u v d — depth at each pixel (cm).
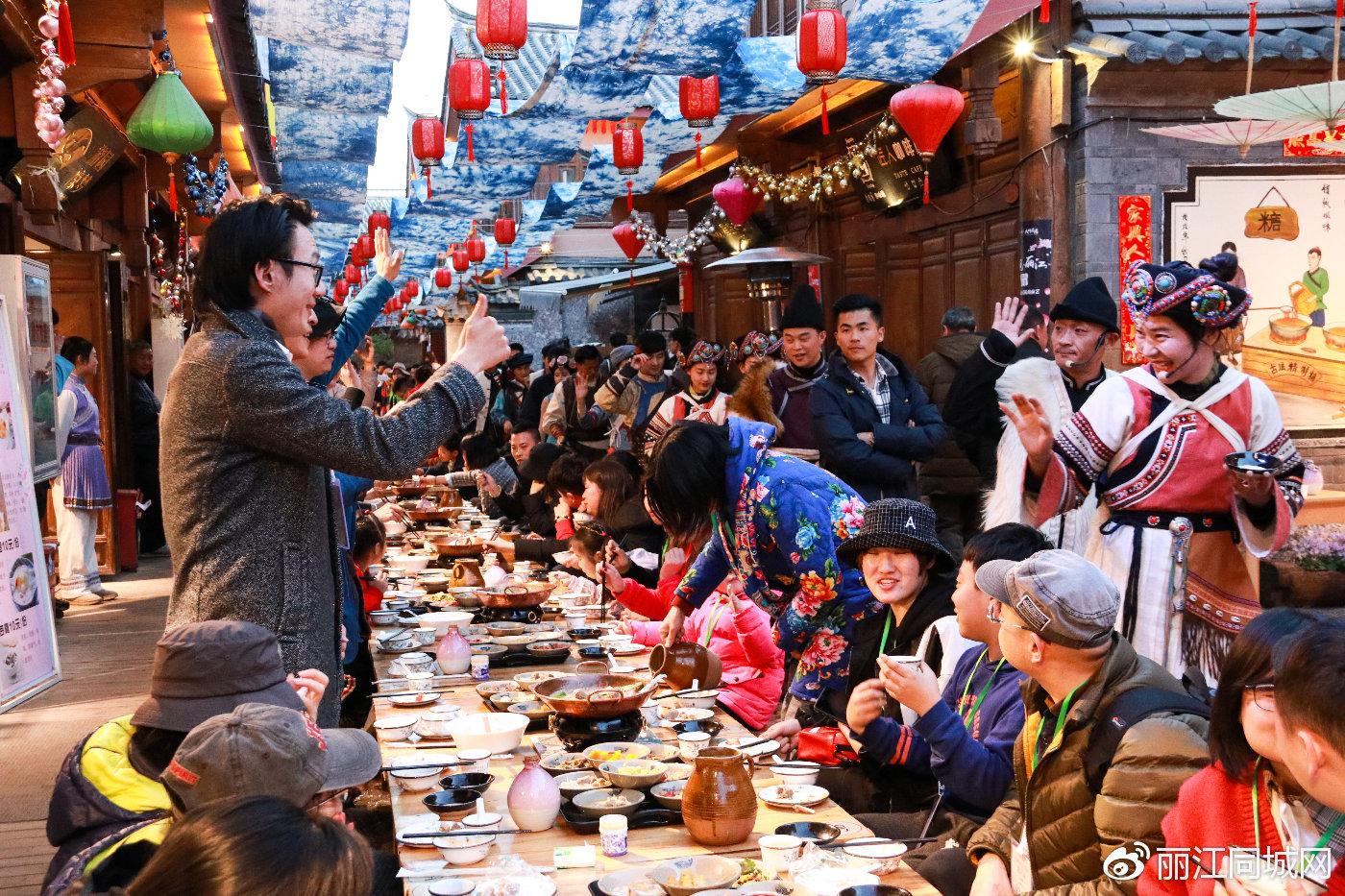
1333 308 795
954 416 584
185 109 730
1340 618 159
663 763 282
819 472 354
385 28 757
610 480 576
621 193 1437
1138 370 370
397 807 258
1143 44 752
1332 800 152
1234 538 360
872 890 207
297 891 115
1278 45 758
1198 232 790
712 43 802
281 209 261
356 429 251
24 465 577
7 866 390
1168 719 211
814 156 1213
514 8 658
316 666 263
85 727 561
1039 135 805
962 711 296
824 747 324
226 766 163
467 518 841
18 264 634
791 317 600
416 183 1338
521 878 218
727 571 397
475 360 270
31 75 743
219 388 250
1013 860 244
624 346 1079
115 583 961
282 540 259
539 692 313
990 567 255
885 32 766
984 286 987
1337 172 788
